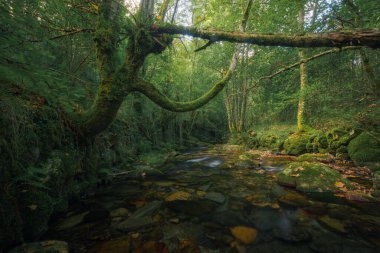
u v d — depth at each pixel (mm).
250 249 2088
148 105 8156
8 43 2100
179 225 2568
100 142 4469
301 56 7211
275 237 2311
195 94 13953
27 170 2195
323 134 6969
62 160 2885
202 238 2281
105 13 2986
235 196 3635
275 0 5699
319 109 7508
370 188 3734
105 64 3078
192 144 13031
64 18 3457
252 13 6574
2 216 1805
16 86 2496
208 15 5035
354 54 6086
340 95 5930
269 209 3066
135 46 3023
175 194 3715
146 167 5520
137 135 7555
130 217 2756
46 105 2906
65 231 2352
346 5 4688
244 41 2613
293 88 9383
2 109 2096
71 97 3719
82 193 3469
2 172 1934
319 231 2430
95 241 2168
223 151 10383
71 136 3268
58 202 2719
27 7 2463
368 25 4242
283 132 9500
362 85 5266
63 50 4160
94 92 4543
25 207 2102
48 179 2527
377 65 5562
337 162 5750
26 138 2359
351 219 2709
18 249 1824
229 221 2689
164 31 3049
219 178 4883
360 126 5980
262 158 7500
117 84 3076
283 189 3982
